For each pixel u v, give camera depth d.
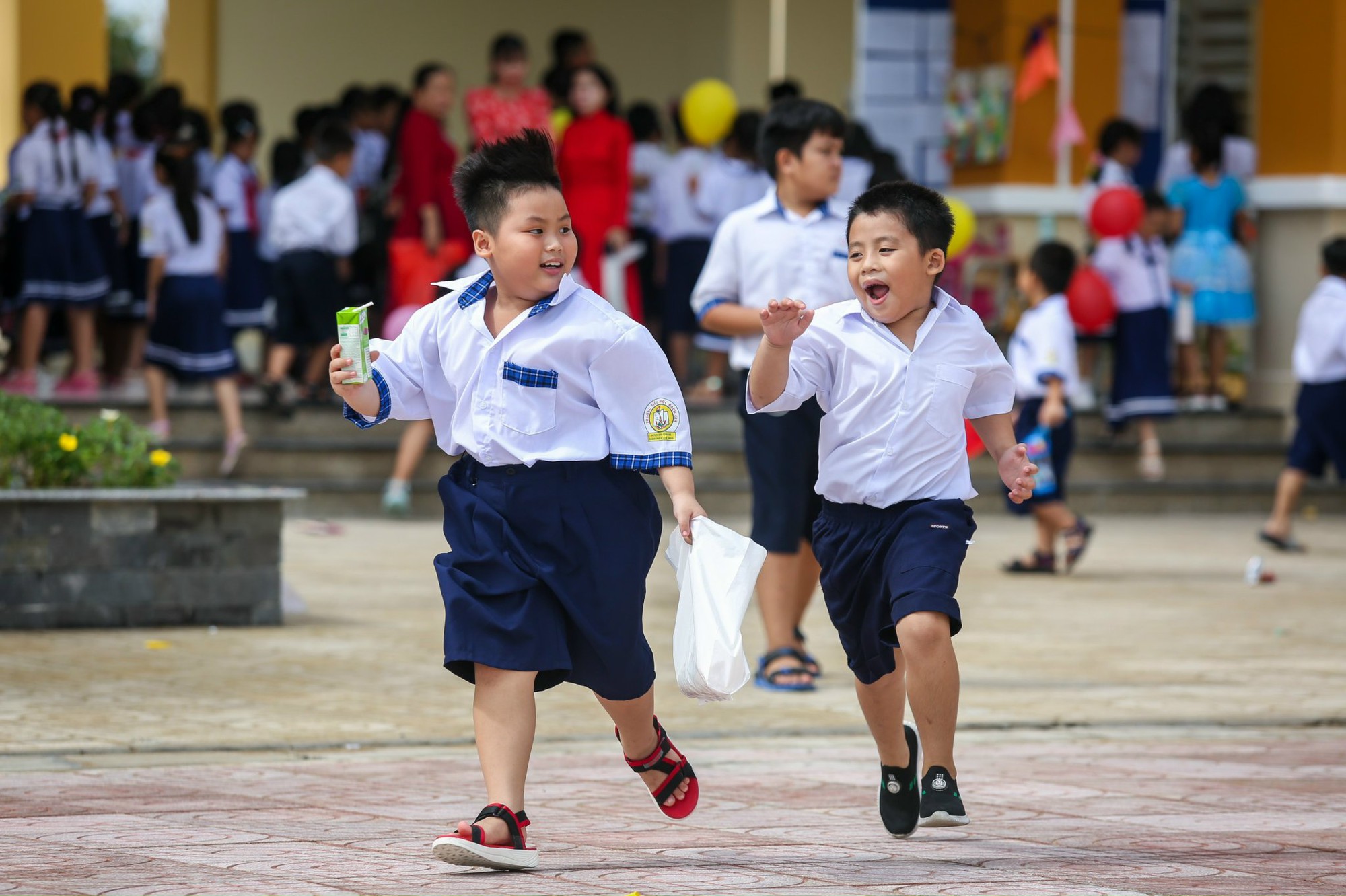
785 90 47.25
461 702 21.98
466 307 14.02
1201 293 50.16
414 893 12.73
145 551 26.86
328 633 27.12
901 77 58.31
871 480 15.17
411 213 45.16
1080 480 48.62
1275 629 29.45
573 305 13.91
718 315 23.59
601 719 21.45
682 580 13.45
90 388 45.72
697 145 48.50
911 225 15.02
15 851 14.17
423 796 16.89
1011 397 15.59
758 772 18.55
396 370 14.11
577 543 13.70
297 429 44.81
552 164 13.93
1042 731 21.12
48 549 26.34
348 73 70.31
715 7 70.19
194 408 44.19
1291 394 51.94
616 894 12.76
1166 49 57.34
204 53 68.62
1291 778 18.27
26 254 44.12
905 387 15.10
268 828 15.28
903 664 15.55
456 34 71.00
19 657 24.19
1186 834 15.45
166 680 22.91
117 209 47.81
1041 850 14.74
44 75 62.00
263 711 21.09
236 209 47.25
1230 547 41.72
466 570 13.72
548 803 16.77
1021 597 33.09
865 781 18.08
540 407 13.73
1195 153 50.31
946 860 14.24
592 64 50.66
